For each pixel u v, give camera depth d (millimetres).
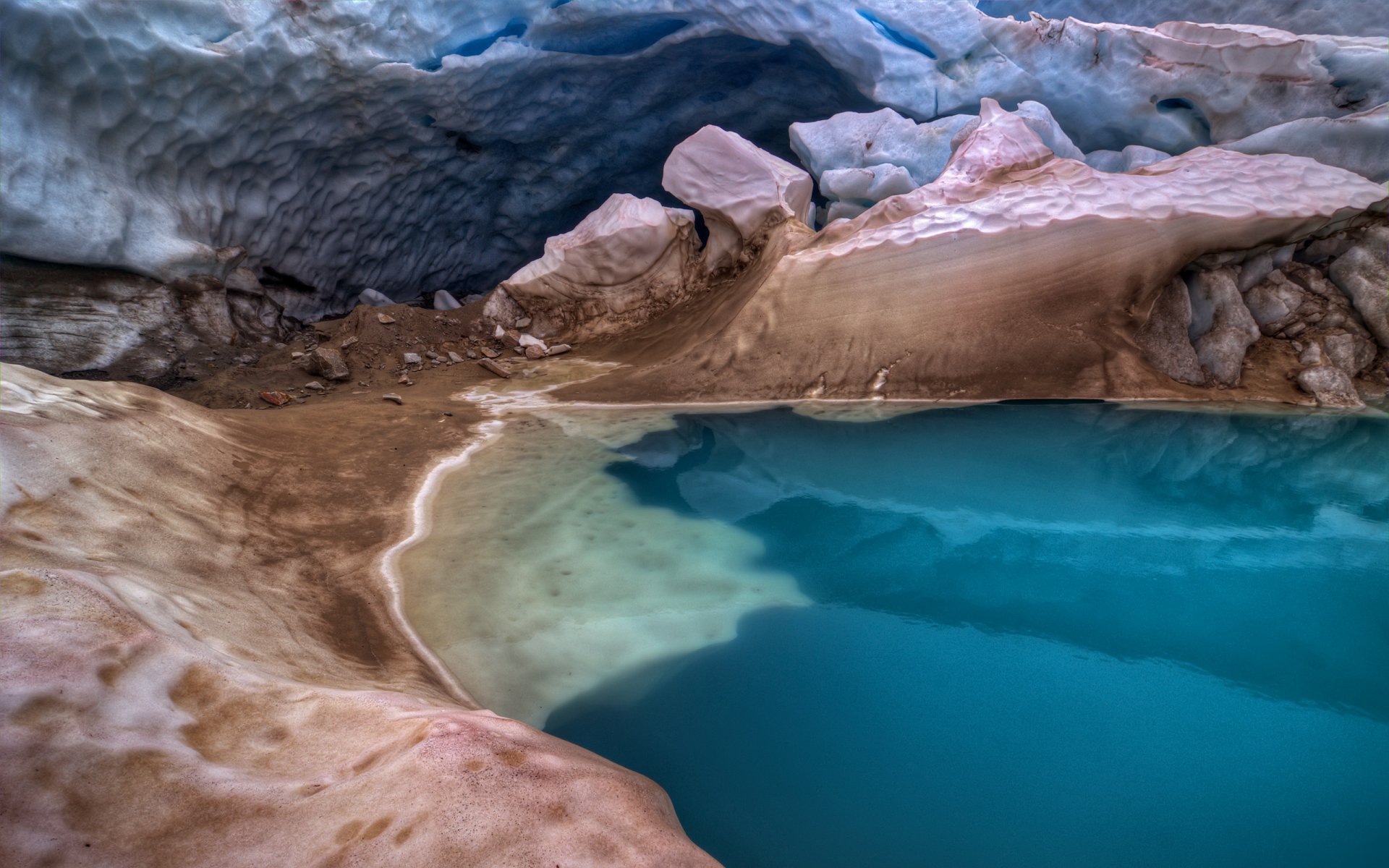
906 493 3410
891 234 4938
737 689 2035
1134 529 3020
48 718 1201
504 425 4504
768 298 5176
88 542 1915
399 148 7645
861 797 1622
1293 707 1935
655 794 1474
